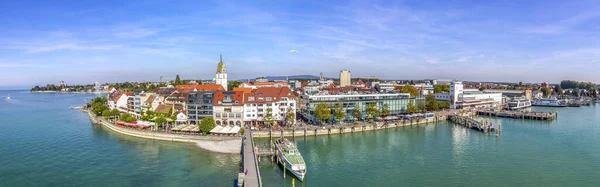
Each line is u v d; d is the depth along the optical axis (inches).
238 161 4104.3
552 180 3427.7
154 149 4667.8
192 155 4355.3
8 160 4106.8
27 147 4768.7
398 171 3745.1
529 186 3272.6
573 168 3784.5
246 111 6166.3
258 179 3056.1
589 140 5246.1
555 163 3978.8
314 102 6732.3
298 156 3838.6
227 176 3563.0
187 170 3754.9
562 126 6761.8
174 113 6392.7
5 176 3526.1
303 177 3403.1
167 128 5733.3
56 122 7362.2
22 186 3253.0
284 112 6358.3
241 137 4982.8
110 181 3403.1
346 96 7032.5
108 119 7140.8
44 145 4904.0
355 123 6510.8
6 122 7322.8
